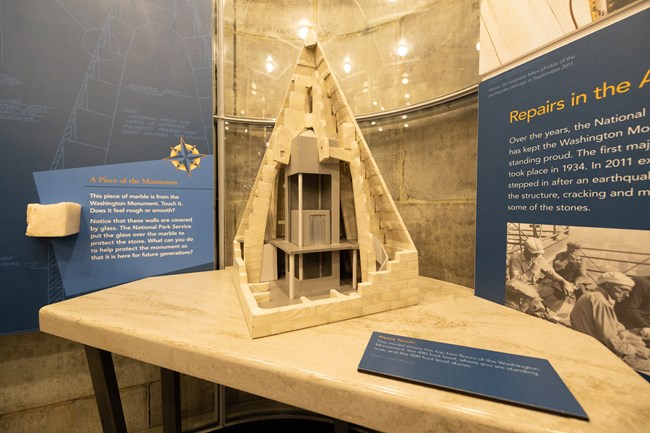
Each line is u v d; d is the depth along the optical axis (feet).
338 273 2.46
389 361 1.39
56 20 2.59
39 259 2.60
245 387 1.44
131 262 2.93
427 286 2.73
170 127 3.06
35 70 2.54
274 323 1.69
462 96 2.72
